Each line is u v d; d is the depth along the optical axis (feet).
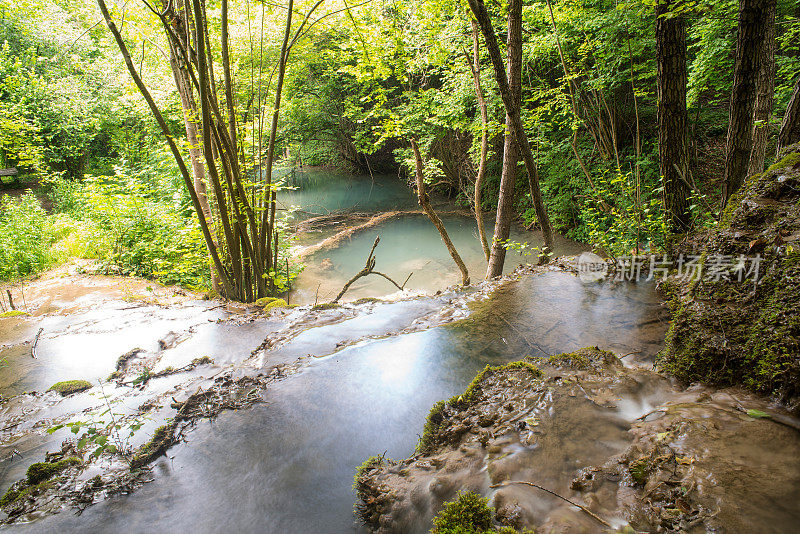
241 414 10.35
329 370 11.60
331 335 14.35
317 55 54.13
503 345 11.53
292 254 37.60
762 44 15.46
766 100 16.38
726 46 26.40
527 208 45.73
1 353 16.39
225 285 24.71
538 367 9.52
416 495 6.82
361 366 11.54
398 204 60.54
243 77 39.96
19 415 12.09
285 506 7.67
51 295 26.86
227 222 23.02
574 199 39.81
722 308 8.00
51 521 7.88
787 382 6.48
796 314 6.75
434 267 37.99
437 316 14.07
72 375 14.53
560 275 15.10
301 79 61.46
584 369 9.09
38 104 56.08
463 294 15.85
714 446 5.94
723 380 7.43
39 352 16.24
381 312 15.80
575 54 34.50
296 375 11.70
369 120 61.87
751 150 17.25
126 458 9.50
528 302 13.56
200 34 18.33
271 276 25.91
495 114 31.04
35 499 8.48
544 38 31.35
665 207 18.51
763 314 7.30
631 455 6.30
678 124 17.12
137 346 16.22
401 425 9.24
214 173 21.50
